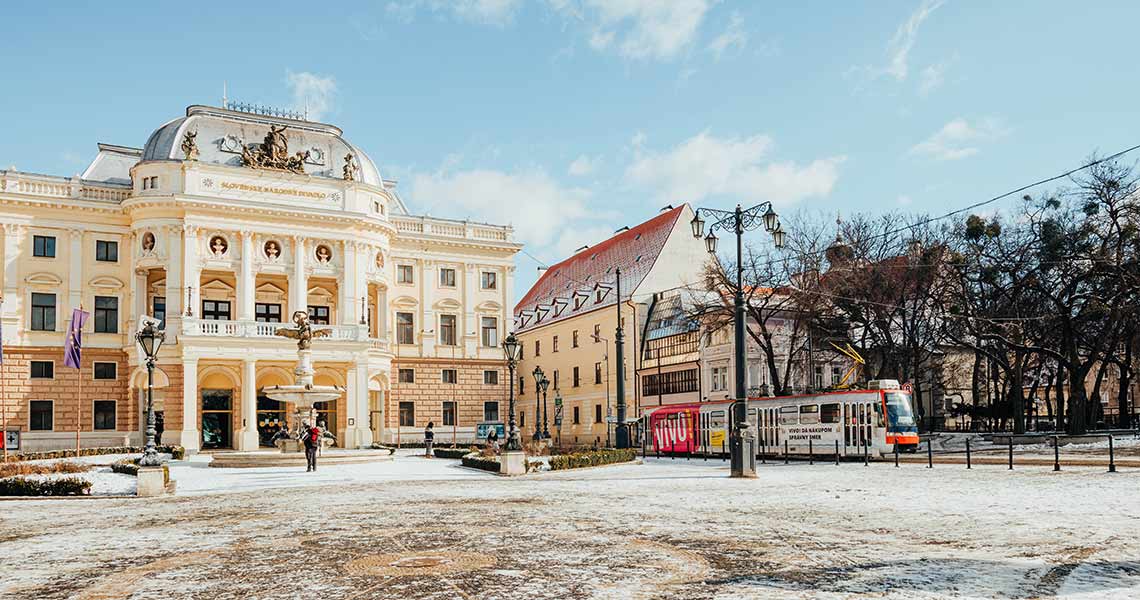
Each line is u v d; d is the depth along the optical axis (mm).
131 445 57938
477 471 35500
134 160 67125
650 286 74062
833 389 42594
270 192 61281
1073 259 49125
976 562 11469
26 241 58281
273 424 61531
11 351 57250
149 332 28500
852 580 10375
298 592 10219
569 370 82625
